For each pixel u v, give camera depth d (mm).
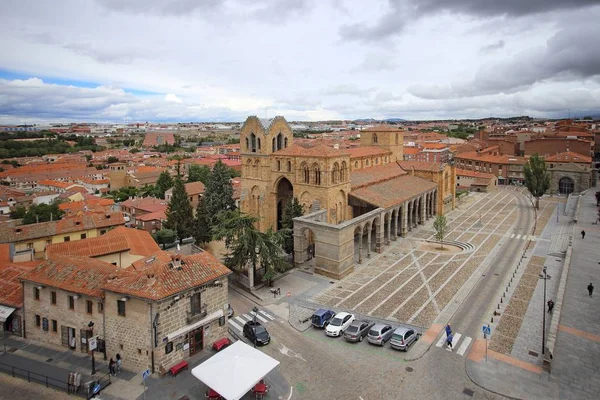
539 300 57438
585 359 42375
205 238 90312
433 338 48375
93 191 181875
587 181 139875
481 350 45250
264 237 65625
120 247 66062
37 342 48500
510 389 38281
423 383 39844
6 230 72750
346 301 60125
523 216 112562
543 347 44406
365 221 75750
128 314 42219
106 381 40562
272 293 63625
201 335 46188
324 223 70438
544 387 38406
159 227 110000
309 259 78812
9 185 185750
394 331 47344
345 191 85750
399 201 89125
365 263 76562
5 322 51062
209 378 36250
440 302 58531
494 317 52812
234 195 133125
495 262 75125
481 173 161375
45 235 75062
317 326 51938
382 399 37750
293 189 85938
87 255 62500
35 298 48469
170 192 144875
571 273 65688
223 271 47844
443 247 85438
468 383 39594
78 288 45094
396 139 123062
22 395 38625
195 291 44781
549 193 145875
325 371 42406
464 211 121188
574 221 98562
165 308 41594
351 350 46562
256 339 47500
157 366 41438
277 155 88500
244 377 36219
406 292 62656
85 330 45469
